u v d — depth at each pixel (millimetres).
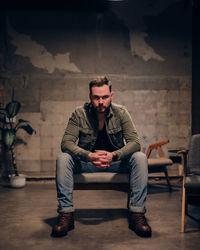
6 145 3861
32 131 4098
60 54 4379
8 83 4348
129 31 4422
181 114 4426
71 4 4273
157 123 4410
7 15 4344
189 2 4422
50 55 4371
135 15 4426
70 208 1925
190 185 1884
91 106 2107
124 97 4406
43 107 4352
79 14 4398
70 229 1990
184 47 4461
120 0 4398
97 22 4406
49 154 4344
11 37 4352
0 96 4336
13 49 4352
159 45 4441
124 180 2070
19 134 4320
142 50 4430
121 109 2137
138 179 1916
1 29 4348
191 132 4398
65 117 4363
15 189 3691
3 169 4285
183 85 4438
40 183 4184
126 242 1748
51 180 4270
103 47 4406
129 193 2398
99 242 1750
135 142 2037
